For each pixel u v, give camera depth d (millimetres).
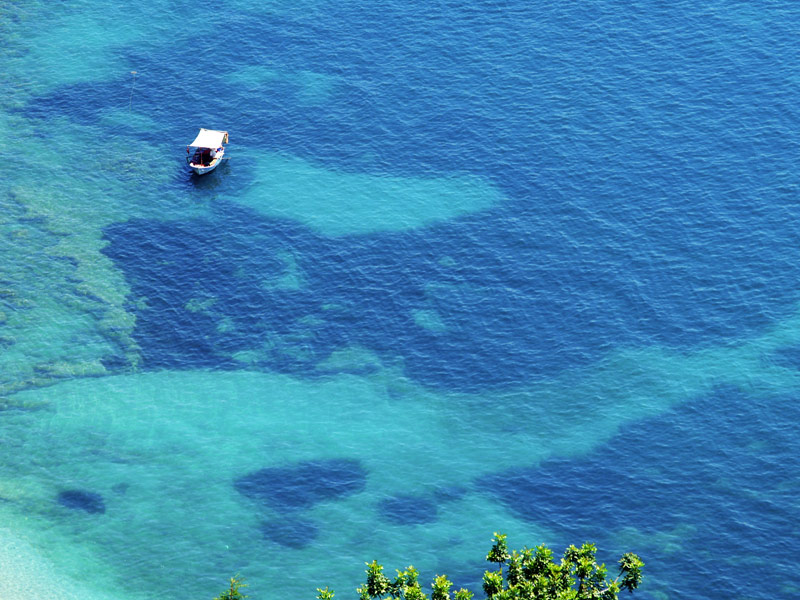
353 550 97625
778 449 106375
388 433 109375
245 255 131000
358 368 116688
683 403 111562
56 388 113562
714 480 103562
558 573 76500
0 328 119938
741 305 122250
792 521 99375
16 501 101188
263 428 109875
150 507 101375
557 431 109312
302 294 125625
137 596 92875
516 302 123938
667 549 97125
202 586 94125
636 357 116875
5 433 108125
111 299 124500
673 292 124188
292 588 94000
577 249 130250
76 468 105062
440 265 129000
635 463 105625
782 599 92688
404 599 80938
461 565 96062
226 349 119000
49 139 148625
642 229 132375
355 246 131875
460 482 104250
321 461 106312
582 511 101062
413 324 121625
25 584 92750
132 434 108812
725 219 133000
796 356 116125
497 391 113812
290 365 117062
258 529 99562
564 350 118062
